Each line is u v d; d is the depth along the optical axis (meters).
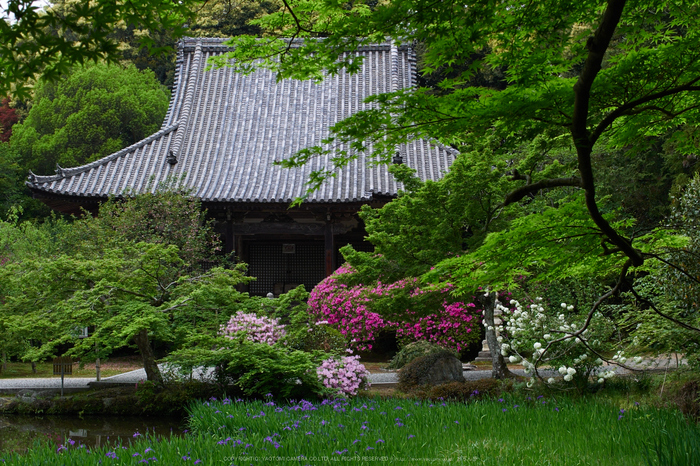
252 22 4.95
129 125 33.94
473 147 7.48
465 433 6.37
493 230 10.20
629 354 9.61
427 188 10.12
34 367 16.03
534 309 10.27
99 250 15.59
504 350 9.96
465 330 13.30
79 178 19.59
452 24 4.37
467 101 4.72
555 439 5.93
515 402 8.45
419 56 27.97
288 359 9.98
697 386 7.97
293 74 5.12
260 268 24.66
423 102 4.67
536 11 4.58
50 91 35.16
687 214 9.70
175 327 10.84
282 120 22.25
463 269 5.90
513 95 4.71
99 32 3.28
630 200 20.11
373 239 10.36
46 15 3.19
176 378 11.38
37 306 10.45
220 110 22.55
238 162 20.73
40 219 33.28
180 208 17.95
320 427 6.60
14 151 32.75
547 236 5.12
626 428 6.11
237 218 20.36
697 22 4.99
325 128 21.89
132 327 9.36
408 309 11.59
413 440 6.04
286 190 19.44
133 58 38.53
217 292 10.59
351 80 23.23
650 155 19.91
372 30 4.43
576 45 5.05
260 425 6.89
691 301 8.42
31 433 9.70
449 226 10.21
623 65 4.57
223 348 10.46
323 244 24.56
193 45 24.27
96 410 10.72
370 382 12.34
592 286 11.05
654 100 5.00
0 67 3.31
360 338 14.39
